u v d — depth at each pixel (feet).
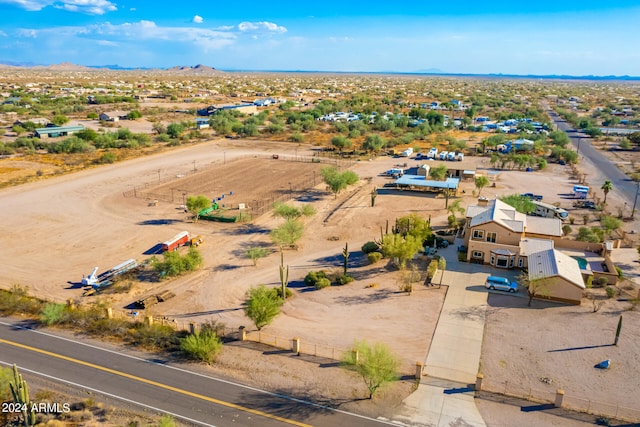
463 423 101.55
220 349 128.98
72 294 165.07
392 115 631.56
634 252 200.34
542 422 101.96
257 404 108.06
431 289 166.09
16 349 129.59
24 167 347.77
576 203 268.21
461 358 125.59
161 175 336.49
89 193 287.28
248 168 362.33
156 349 130.72
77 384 114.73
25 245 208.23
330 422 102.12
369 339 135.03
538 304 154.92
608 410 106.11
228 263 191.72
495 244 183.21
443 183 291.79
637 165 373.40
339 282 171.63
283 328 141.79
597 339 134.31
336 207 266.98
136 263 187.52
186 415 104.32
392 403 108.27
